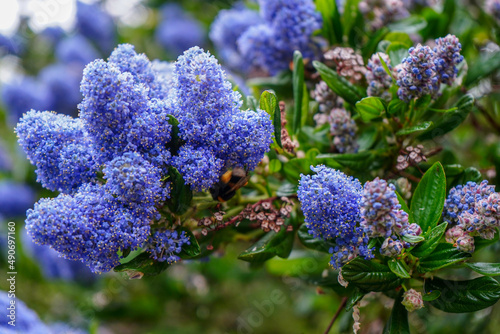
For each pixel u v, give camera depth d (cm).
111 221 40
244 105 46
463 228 42
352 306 42
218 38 57
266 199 45
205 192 44
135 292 68
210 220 43
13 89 71
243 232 48
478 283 42
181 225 43
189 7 82
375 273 41
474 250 44
